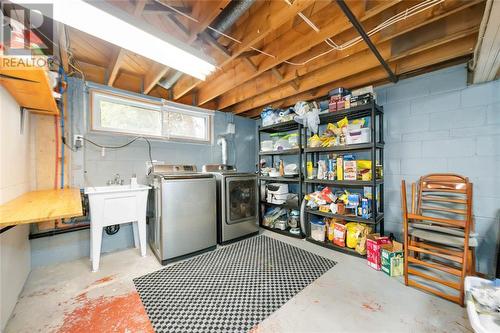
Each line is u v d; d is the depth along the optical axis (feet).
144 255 8.25
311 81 8.76
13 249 5.25
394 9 5.33
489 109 6.77
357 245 8.25
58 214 3.95
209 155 12.10
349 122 8.99
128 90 9.30
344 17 5.12
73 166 7.96
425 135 8.00
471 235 5.87
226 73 9.06
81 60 8.07
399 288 6.02
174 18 5.41
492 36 4.35
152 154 9.91
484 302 3.76
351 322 4.73
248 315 4.94
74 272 6.95
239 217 10.19
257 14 5.39
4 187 5.00
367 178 8.18
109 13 4.35
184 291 5.90
